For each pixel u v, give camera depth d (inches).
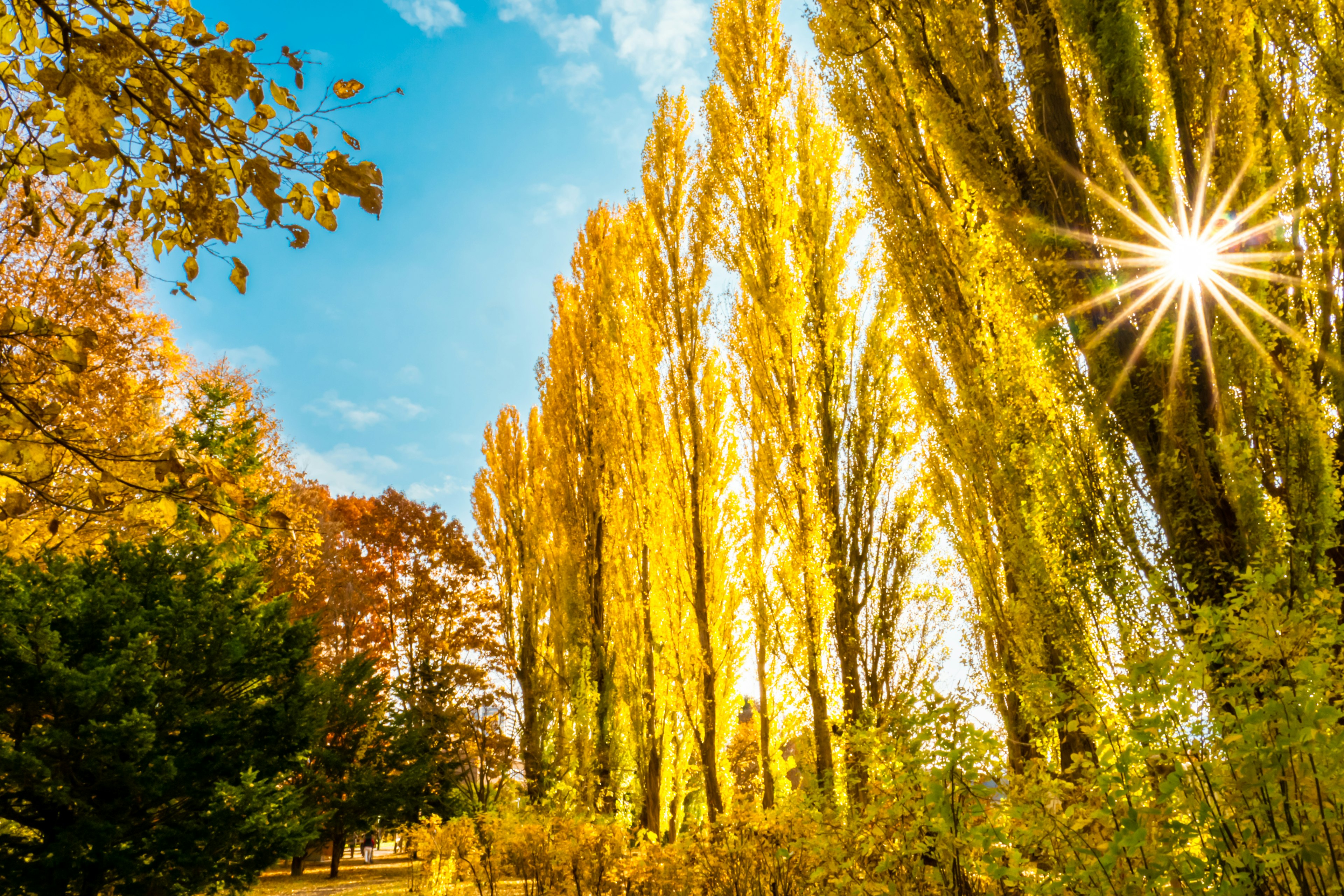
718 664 523.8
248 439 575.8
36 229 101.3
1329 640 105.3
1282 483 159.8
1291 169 174.7
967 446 245.1
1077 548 177.9
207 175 94.1
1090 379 178.5
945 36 210.1
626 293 630.5
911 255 252.2
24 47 87.4
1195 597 158.1
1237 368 163.5
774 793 419.2
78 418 429.4
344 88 90.4
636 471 623.5
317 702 780.0
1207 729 102.6
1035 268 186.9
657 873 284.2
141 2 83.9
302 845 478.3
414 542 1222.9
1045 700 169.8
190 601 443.5
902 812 142.0
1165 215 174.1
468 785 911.7
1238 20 171.6
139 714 372.8
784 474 388.5
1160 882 99.4
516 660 887.7
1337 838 95.7
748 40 444.5
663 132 600.4
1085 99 190.2
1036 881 115.3
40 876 362.3
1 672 366.0
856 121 262.1
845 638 357.4
